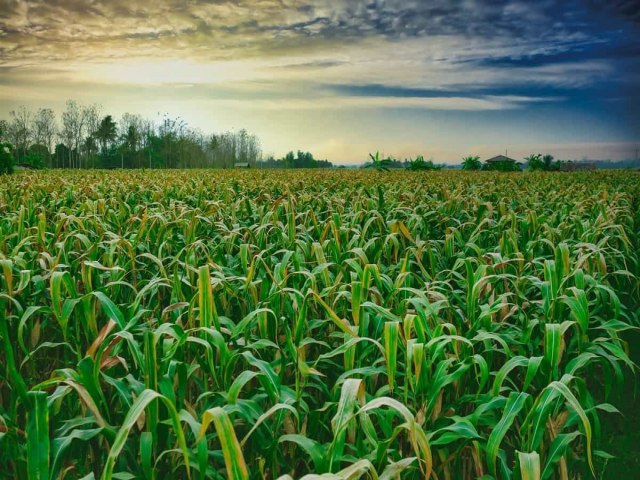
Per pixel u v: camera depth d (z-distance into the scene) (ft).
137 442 8.53
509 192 41.24
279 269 11.59
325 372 11.72
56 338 12.82
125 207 22.93
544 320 11.00
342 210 25.29
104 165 280.72
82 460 8.49
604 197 31.04
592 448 11.54
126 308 10.07
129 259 15.34
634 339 18.22
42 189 32.30
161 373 7.49
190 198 31.40
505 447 10.85
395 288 10.87
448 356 9.54
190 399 10.92
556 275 11.32
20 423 11.36
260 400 9.01
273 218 19.75
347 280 13.48
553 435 8.96
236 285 12.73
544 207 32.58
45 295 12.18
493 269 13.12
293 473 8.64
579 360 8.84
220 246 15.16
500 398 7.77
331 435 9.73
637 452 11.93
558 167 149.69
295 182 47.55
